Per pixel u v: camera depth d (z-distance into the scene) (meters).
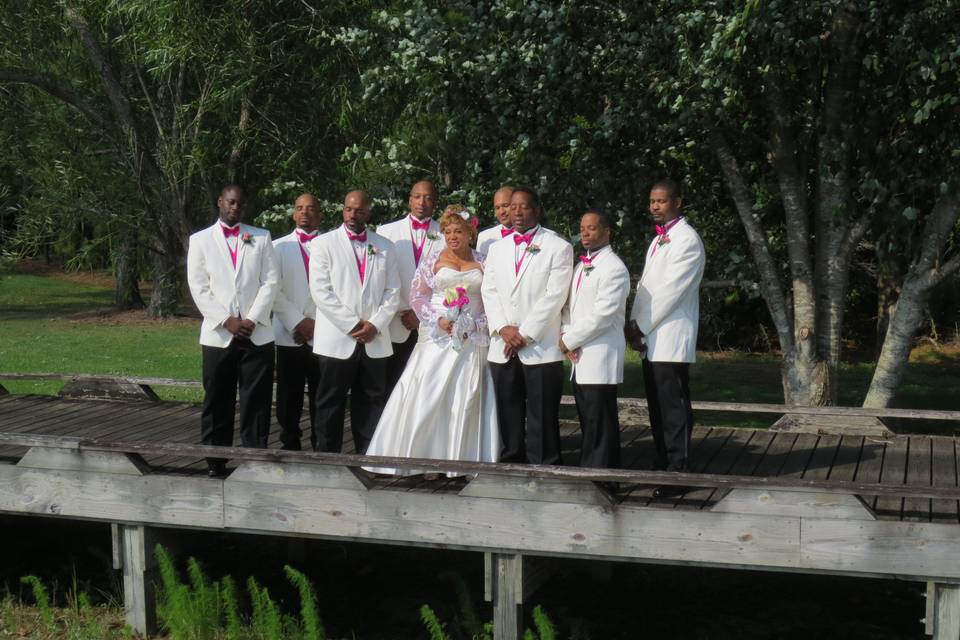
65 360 16.45
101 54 17.59
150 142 18.47
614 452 5.86
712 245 9.74
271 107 15.55
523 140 7.88
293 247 7.00
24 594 6.94
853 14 8.07
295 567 7.50
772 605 6.78
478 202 8.59
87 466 6.13
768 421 12.00
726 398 13.62
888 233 8.23
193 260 6.25
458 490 5.71
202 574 6.22
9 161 19.62
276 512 5.86
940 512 5.25
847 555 5.09
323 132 15.44
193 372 15.20
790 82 8.45
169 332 20.55
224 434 6.34
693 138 8.84
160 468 6.30
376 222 9.28
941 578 4.98
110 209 19.27
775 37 7.23
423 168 9.90
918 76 7.54
